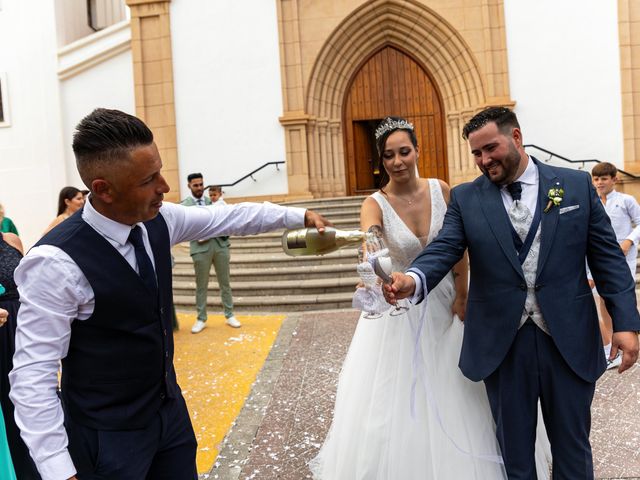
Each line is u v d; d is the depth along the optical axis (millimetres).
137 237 1740
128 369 1718
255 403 4258
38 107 13641
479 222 2293
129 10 12945
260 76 12734
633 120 11953
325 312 7441
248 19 12719
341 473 2730
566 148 12188
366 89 13500
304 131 12648
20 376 1590
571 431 2197
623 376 4359
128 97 13281
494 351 2240
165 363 1802
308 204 11906
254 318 7320
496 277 2240
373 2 12609
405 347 2662
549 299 2174
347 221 10797
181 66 12859
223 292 6816
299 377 4781
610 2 11945
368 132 14141
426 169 13445
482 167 2268
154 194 1633
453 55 12695
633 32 11930
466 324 2383
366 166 14062
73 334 1693
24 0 13594
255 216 2041
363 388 2758
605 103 12055
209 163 12875
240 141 12812
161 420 1805
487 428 2520
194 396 4512
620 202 5012
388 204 2807
